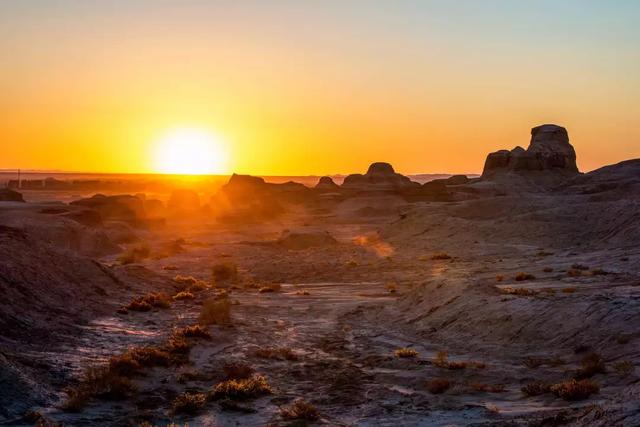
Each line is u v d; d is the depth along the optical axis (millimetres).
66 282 29312
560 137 177750
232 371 18703
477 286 31000
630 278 34969
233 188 183125
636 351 18219
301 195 180000
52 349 19250
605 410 11000
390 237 85000
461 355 21875
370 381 18484
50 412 13914
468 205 93688
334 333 27453
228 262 62781
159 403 15633
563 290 30031
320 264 61375
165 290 39469
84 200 119625
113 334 22969
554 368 18422
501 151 181125
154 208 150625
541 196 97688
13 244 29562
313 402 16219
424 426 13461
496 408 14562
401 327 28703
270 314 33344
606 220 67812
